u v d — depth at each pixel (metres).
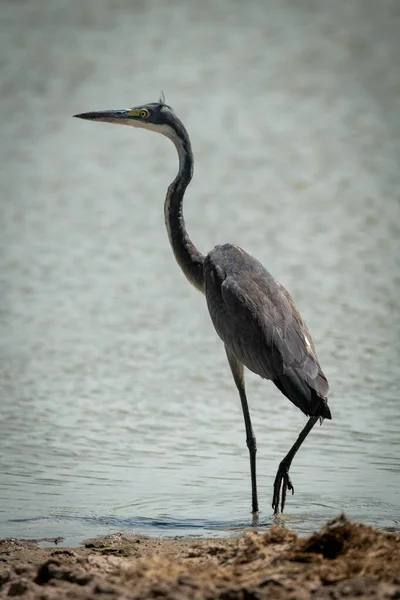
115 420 13.63
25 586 7.17
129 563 7.94
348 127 38.41
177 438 12.88
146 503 10.45
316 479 11.20
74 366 16.16
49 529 9.58
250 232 25.34
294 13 58.03
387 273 21.72
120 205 28.44
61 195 29.59
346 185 30.53
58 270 22.17
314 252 23.50
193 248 12.03
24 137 37.16
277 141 36.31
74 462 11.93
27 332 18.00
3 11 57.22
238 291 10.45
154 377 15.64
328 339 17.38
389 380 15.24
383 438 12.70
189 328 18.31
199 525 9.71
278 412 14.02
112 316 18.95
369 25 55.22
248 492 10.85
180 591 6.84
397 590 6.73
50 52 49.84
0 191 30.08
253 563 7.63
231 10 58.81
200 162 33.38
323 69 47.56
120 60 48.91
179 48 51.22
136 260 23.00
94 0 59.78
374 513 9.98
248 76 46.28
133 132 38.16
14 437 12.90
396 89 44.38
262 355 10.06
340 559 7.52
